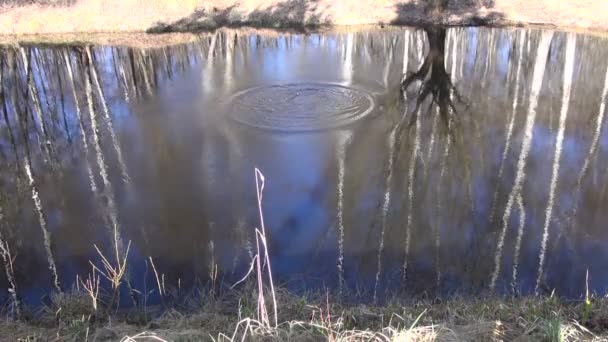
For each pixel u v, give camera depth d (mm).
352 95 13477
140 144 11117
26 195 9367
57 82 15266
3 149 11305
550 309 5422
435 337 4648
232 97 13344
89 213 8664
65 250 7672
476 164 10070
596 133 11109
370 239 7758
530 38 17719
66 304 6051
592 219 8148
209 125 11844
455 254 7355
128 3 20312
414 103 13023
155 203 8883
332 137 11219
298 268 7055
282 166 10008
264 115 12273
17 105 13672
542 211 8430
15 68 16375
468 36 18203
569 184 9203
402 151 10625
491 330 4844
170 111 12656
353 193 9109
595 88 13688
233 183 9422
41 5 20172
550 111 12406
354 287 6566
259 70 15414
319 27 19734
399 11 19953
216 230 8047
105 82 15062
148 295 6430
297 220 8297
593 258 7188
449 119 12117
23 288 6750
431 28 19016
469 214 8414
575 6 18844
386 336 4602
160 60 16859
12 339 5227
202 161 10242
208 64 16188
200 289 6516
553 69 15203
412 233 7914
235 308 5895
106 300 6273
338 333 4730
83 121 12414
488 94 13617
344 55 16688
